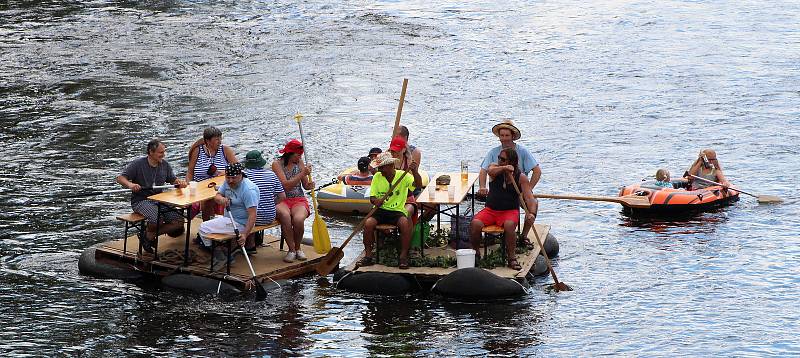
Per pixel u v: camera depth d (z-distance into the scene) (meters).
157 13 99.75
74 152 54.66
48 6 102.62
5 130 59.56
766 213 43.59
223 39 87.69
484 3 103.38
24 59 79.62
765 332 30.48
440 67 77.31
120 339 29.95
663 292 34.03
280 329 30.70
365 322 31.25
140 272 35.56
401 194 34.47
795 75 73.00
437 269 34.16
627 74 74.50
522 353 28.92
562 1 104.00
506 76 74.50
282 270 34.53
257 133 59.25
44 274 35.75
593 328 30.81
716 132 58.72
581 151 55.16
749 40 85.38
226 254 34.81
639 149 55.41
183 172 50.53
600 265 36.97
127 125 60.91
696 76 73.31
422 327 30.84
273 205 34.91
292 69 76.69
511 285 33.19
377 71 76.06
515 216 34.28
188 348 29.30
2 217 42.84
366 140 57.69
